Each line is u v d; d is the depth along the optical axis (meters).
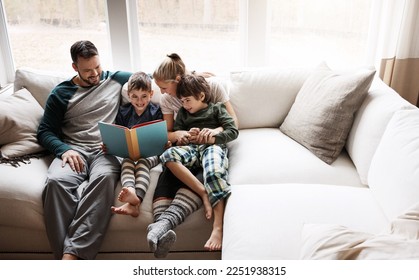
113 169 1.81
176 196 1.71
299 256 1.22
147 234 1.60
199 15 2.54
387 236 1.08
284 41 2.60
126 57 2.56
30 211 1.69
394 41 2.37
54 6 2.53
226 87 2.24
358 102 1.80
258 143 1.99
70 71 2.68
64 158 1.88
